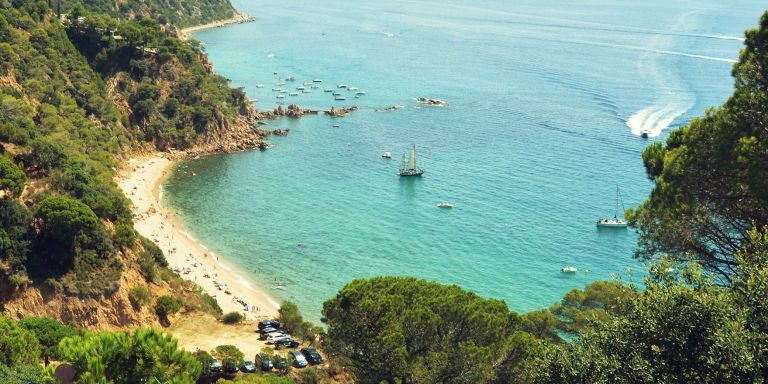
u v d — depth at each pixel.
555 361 36.28
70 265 89.00
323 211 151.25
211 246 132.50
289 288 117.12
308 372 79.38
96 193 102.31
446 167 177.62
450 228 141.00
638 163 173.12
